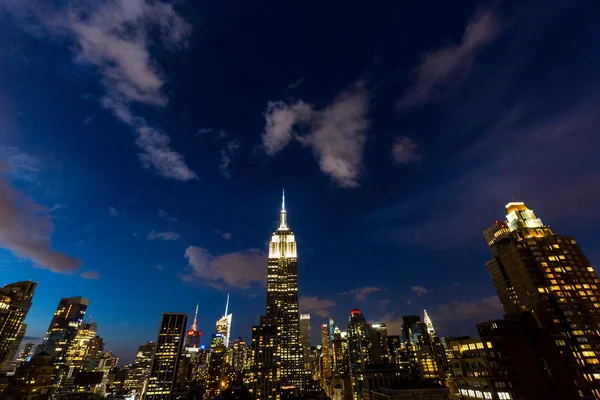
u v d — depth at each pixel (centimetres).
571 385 12194
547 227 17800
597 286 15788
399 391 18462
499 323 13325
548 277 16112
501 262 19688
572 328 14725
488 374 12562
